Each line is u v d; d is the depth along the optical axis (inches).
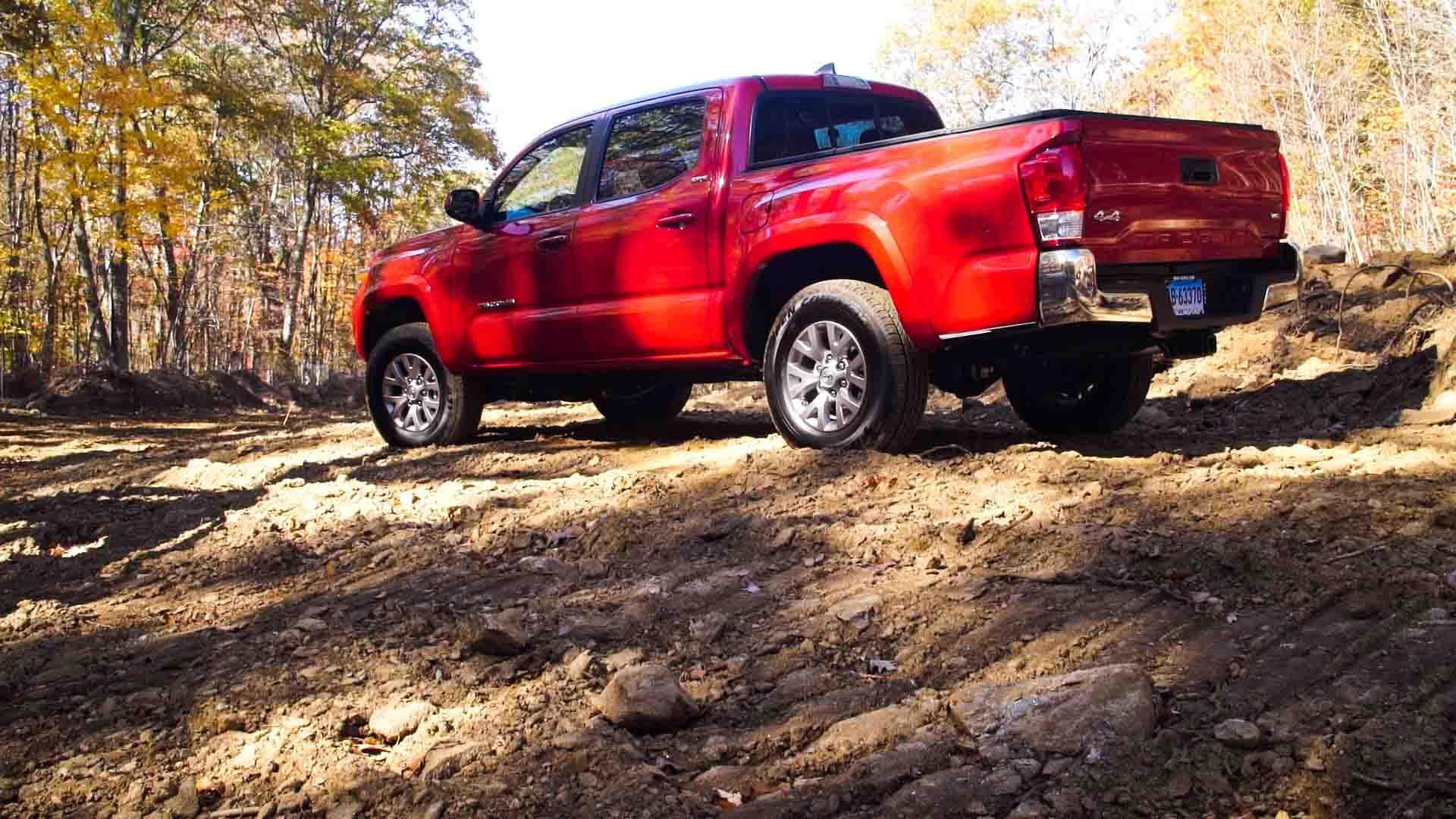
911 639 115.9
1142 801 79.0
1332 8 780.6
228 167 1136.2
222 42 1294.3
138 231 847.7
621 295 231.5
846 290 191.3
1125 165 169.8
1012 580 128.4
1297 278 195.5
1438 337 234.5
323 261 1545.3
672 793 87.4
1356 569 116.0
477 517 187.9
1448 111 670.5
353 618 139.3
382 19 1273.4
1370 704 87.6
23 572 174.9
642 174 231.1
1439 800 74.2
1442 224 683.4
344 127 1179.9
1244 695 92.6
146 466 299.6
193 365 1700.3
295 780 94.7
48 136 800.3
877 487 172.9
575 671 114.2
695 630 124.3
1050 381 232.7
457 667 119.0
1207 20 910.4
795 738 96.6
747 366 220.8
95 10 901.2
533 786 90.1
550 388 266.5
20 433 463.5
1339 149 777.6
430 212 1336.1
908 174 181.0
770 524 159.3
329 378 848.9
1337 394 245.4
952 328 176.4
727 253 209.9
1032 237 166.4
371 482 236.1
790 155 221.5
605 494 194.9
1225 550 125.3
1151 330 173.9
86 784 95.5
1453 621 100.3
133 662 128.0
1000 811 80.0
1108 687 93.5
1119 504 150.1
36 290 1046.4
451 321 268.5
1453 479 147.3
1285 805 76.7
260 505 214.2
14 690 119.8
